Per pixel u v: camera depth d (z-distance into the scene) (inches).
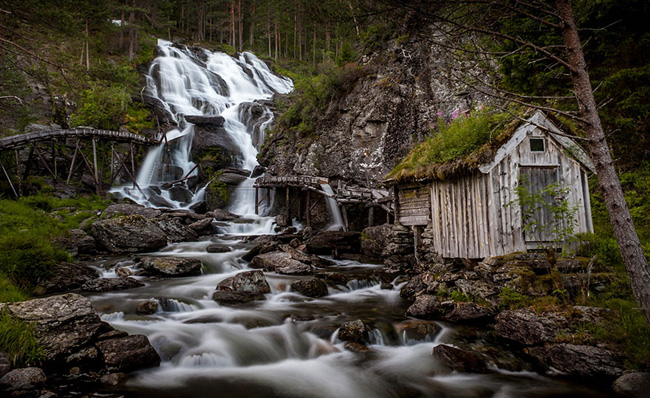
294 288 391.9
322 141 976.9
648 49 374.9
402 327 277.4
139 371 211.9
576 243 297.4
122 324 268.2
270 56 2442.2
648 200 345.1
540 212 306.5
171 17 2534.5
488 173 317.1
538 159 315.3
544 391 191.8
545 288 261.1
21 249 368.5
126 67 1439.5
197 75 1692.9
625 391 173.9
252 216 929.5
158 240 602.9
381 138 864.3
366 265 560.1
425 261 442.0
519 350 236.5
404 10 181.3
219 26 2445.9
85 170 992.9
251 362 233.8
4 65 887.1
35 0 591.2
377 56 957.8
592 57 406.0
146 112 1294.3
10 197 690.2
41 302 227.6
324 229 855.7
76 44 1259.8
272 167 1090.7
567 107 401.7
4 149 711.1
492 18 191.5
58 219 591.5
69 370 200.8
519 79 415.5
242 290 375.2
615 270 261.7
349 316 310.0
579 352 198.2
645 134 384.5
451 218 373.1
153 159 1152.2
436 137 400.5
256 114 1439.5
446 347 237.1
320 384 205.9
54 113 1085.1
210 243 665.0
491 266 298.0
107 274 442.6
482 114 343.9
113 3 1612.9
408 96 856.9
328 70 1014.4
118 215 664.4
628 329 194.7
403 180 449.1
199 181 1122.0
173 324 275.9
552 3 196.5
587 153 318.3
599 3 342.6
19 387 175.9
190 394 188.2
